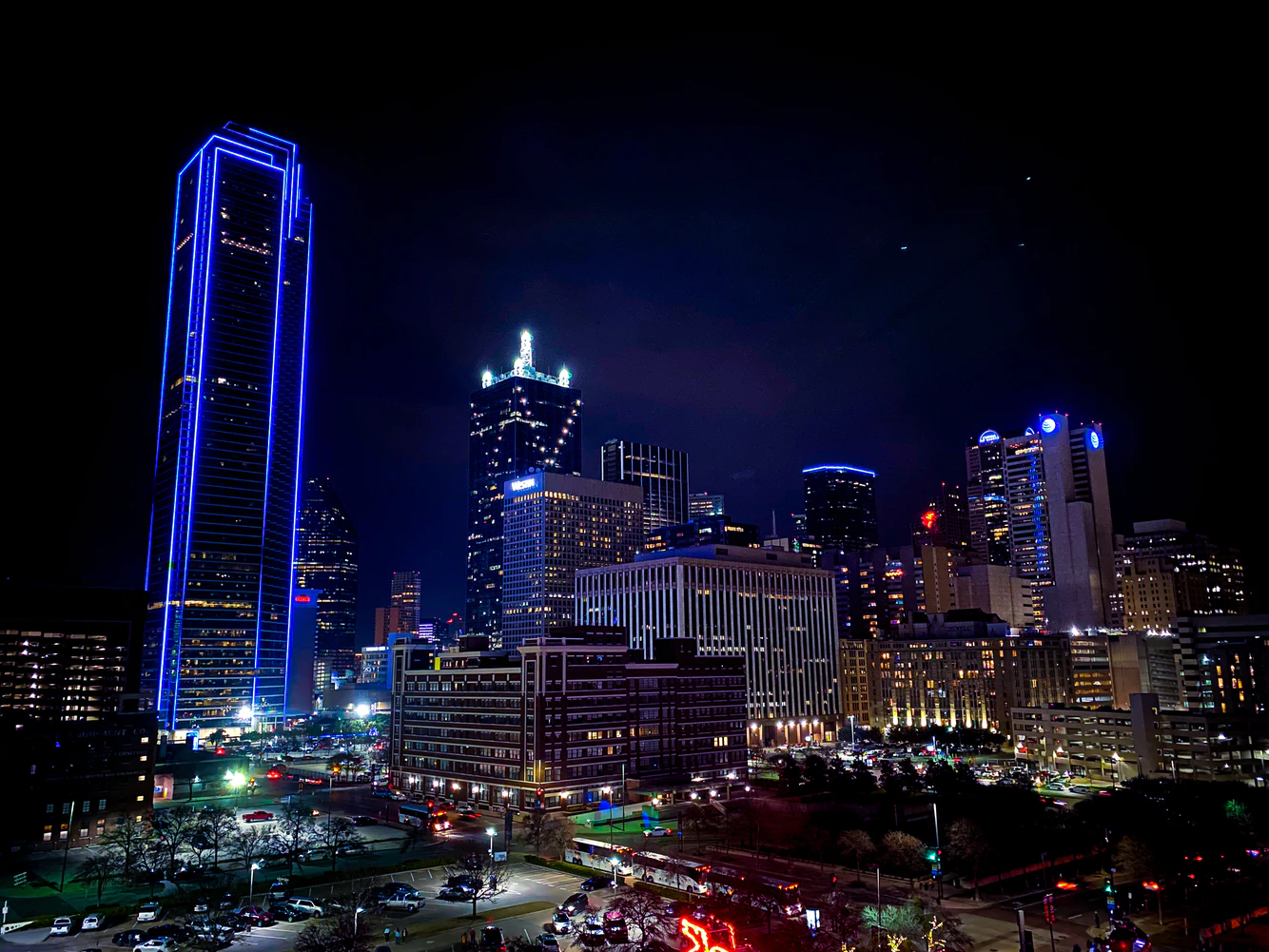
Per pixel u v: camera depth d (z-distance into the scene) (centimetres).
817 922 10181
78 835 17038
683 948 9988
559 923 10844
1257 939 11000
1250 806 17112
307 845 15162
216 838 14488
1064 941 10588
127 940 10481
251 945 10512
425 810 19812
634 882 13212
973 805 18250
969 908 12050
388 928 10875
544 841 15750
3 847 16062
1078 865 14475
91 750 17475
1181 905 12400
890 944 9738
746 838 16575
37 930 11169
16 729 16588
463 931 10844
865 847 14175
